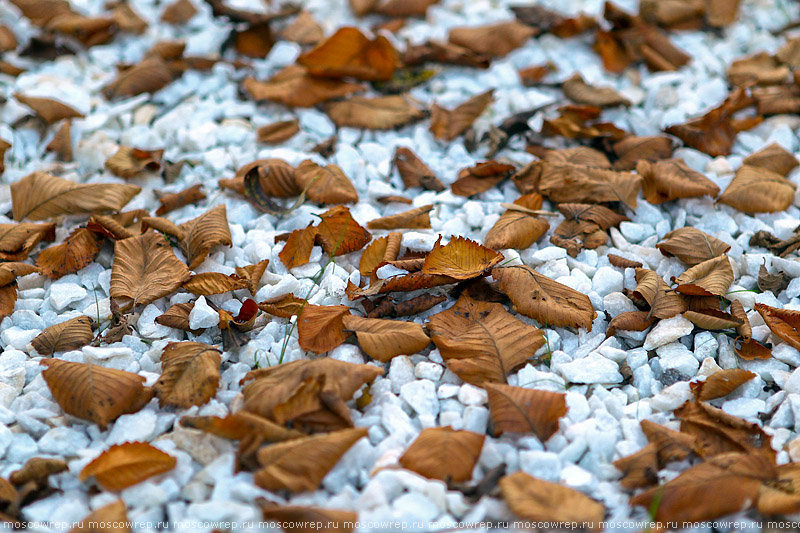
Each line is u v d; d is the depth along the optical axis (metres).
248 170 2.26
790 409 2.10
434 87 2.42
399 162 2.31
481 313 2.15
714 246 2.20
